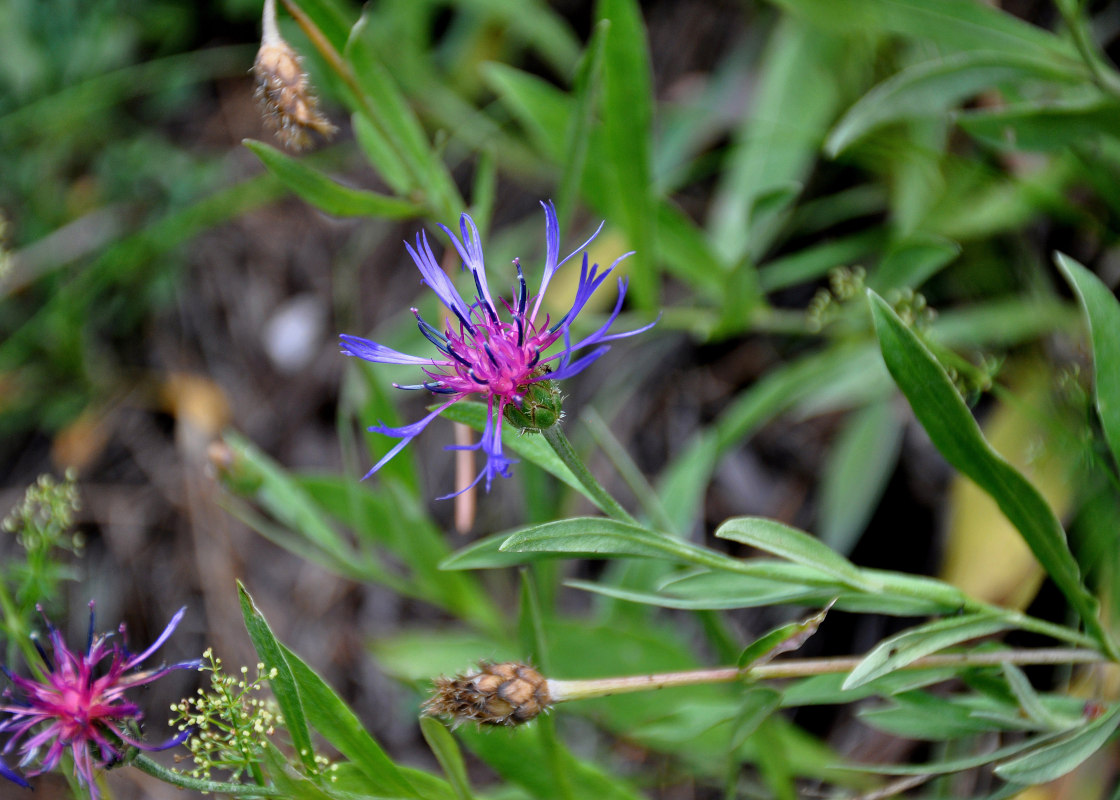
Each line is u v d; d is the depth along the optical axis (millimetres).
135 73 926
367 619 842
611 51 710
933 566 765
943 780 717
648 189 728
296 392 922
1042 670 733
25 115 894
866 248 787
